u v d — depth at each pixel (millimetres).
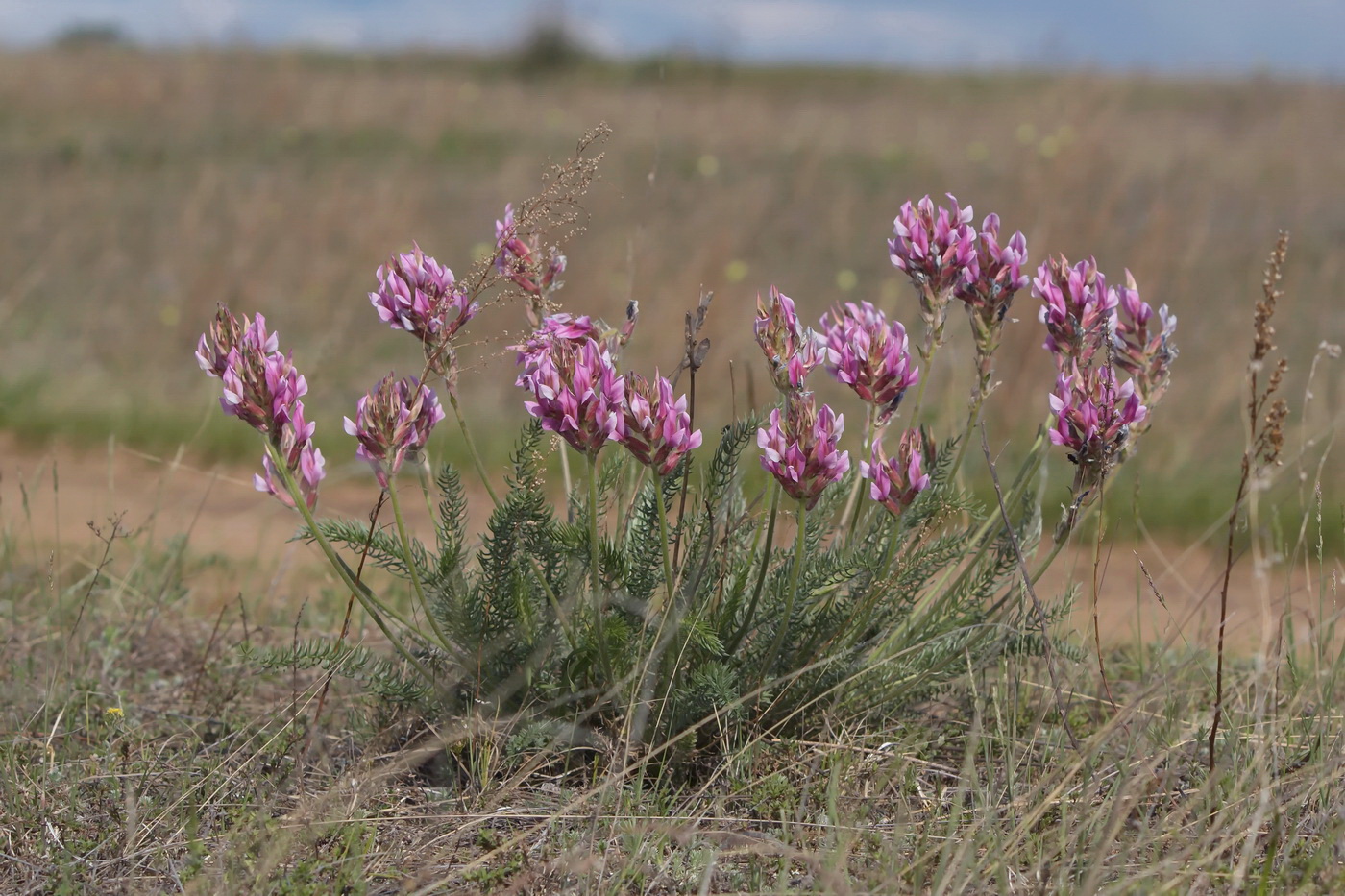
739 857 3211
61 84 24688
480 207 17359
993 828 3127
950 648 3646
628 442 3246
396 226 15086
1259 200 16781
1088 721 4066
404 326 3545
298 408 3398
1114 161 17188
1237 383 9609
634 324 3660
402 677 3752
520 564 3613
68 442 9516
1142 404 3580
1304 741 3771
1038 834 3258
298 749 3703
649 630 3629
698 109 24312
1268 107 23719
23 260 14906
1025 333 9578
